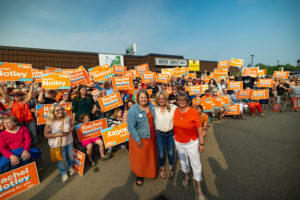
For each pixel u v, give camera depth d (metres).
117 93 4.48
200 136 2.23
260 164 3.15
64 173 2.95
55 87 4.42
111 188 2.69
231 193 2.40
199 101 5.96
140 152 2.56
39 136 5.27
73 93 5.52
